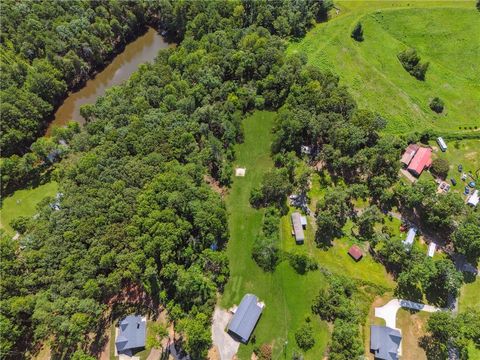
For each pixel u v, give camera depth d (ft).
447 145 350.64
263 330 255.09
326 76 376.48
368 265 279.49
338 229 297.12
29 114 393.50
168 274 254.06
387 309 259.19
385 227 295.07
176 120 346.13
